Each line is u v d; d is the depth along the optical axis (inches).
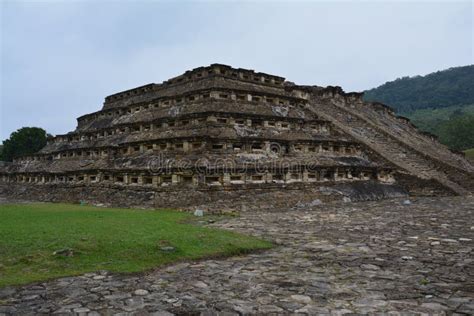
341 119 1440.7
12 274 320.5
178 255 389.4
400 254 403.9
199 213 698.2
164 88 1354.6
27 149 2279.8
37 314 247.8
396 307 260.8
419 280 318.3
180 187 815.1
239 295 286.2
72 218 579.8
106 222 532.7
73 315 246.8
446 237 490.0
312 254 409.7
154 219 588.4
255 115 1050.7
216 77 1176.8
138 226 505.0
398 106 7362.2
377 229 553.9
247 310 257.1
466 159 1809.8
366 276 330.6
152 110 1237.7
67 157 1311.5
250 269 354.6
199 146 909.2
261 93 1174.3
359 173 1064.8
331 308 259.9
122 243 405.1
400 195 1079.0
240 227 574.9
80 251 374.9
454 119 3993.6
